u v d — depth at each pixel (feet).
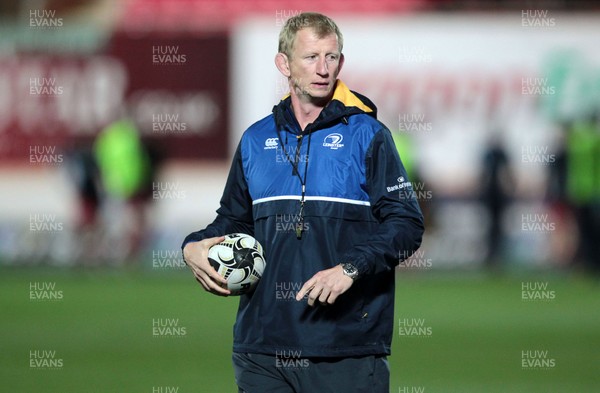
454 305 176.65
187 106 241.14
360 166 55.47
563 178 228.43
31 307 174.29
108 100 241.55
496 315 163.84
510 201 233.96
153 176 239.30
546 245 232.94
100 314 164.86
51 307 174.09
